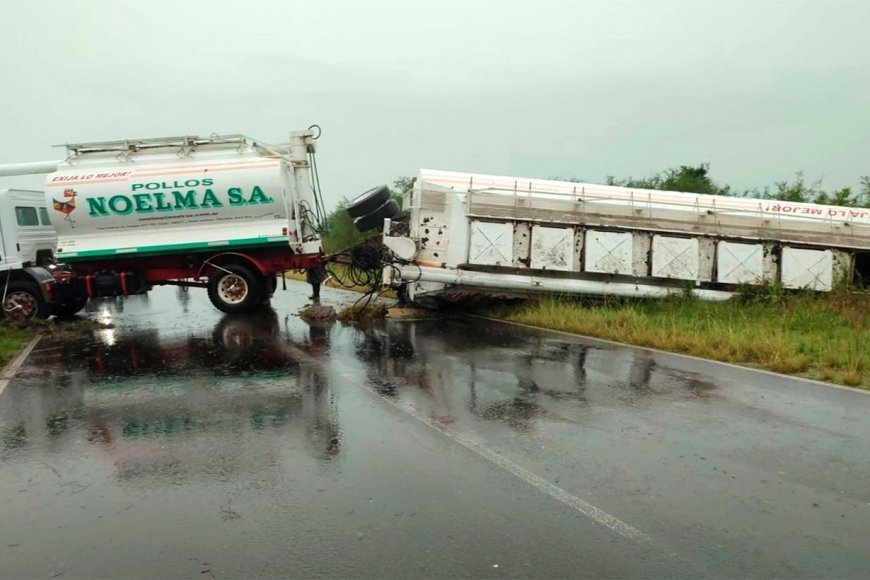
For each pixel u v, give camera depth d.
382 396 6.85
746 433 5.61
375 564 3.43
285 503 4.17
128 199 13.06
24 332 11.64
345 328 11.77
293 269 14.08
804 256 13.52
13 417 6.27
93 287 13.33
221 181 13.09
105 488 4.46
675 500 4.23
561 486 4.44
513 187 13.54
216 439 5.45
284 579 3.29
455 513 4.02
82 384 7.62
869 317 11.14
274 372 8.05
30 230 13.53
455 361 8.71
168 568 3.41
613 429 5.71
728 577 3.32
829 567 3.42
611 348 9.70
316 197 14.42
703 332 10.18
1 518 4.03
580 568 3.39
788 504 4.18
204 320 13.08
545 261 13.12
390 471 4.71
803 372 8.02
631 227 13.32
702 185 23.56
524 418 6.04
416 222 13.27
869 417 6.09
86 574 3.37
